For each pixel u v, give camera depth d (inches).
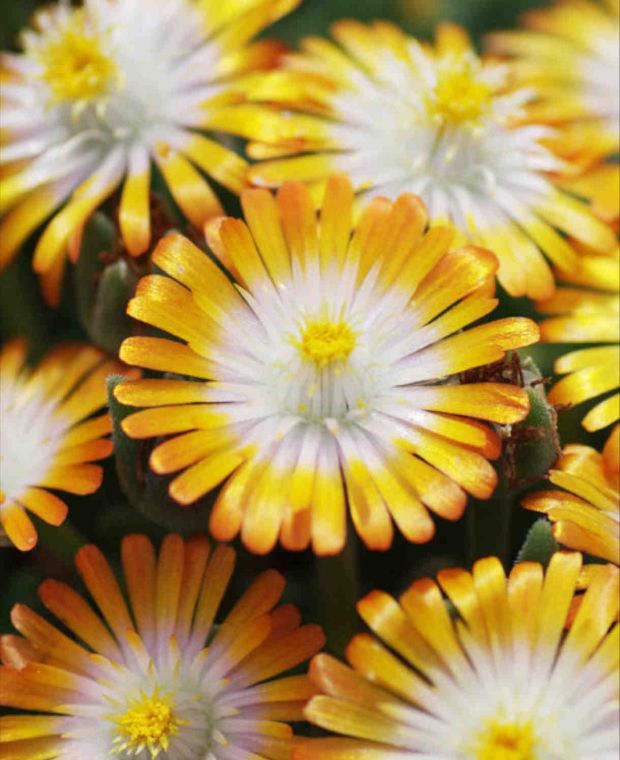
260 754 11.1
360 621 12.0
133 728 11.1
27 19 14.5
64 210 12.5
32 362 13.6
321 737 11.2
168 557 11.4
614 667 10.9
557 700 10.9
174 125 13.0
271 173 12.4
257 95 12.8
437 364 11.4
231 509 10.8
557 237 12.6
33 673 11.2
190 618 11.4
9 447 12.1
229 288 11.5
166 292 11.3
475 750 10.8
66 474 11.8
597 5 14.7
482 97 12.9
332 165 12.6
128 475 11.6
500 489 11.5
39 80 13.1
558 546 11.3
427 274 11.6
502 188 12.8
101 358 12.5
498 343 11.3
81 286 12.6
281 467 11.1
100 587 11.4
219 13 13.2
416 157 12.9
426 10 15.1
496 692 10.9
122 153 12.9
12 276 13.6
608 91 13.9
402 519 10.8
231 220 11.5
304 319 11.6
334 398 11.4
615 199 12.7
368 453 11.2
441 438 11.1
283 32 14.9
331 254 11.7
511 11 15.1
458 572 11.0
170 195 13.4
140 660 11.4
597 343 12.7
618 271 12.5
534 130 13.1
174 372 11.3
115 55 13.1
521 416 11.0
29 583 12.7
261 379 11.5
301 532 10.8
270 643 11.3
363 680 10.8
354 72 13.2
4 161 13.0
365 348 11.6
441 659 10.9
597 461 11.7
